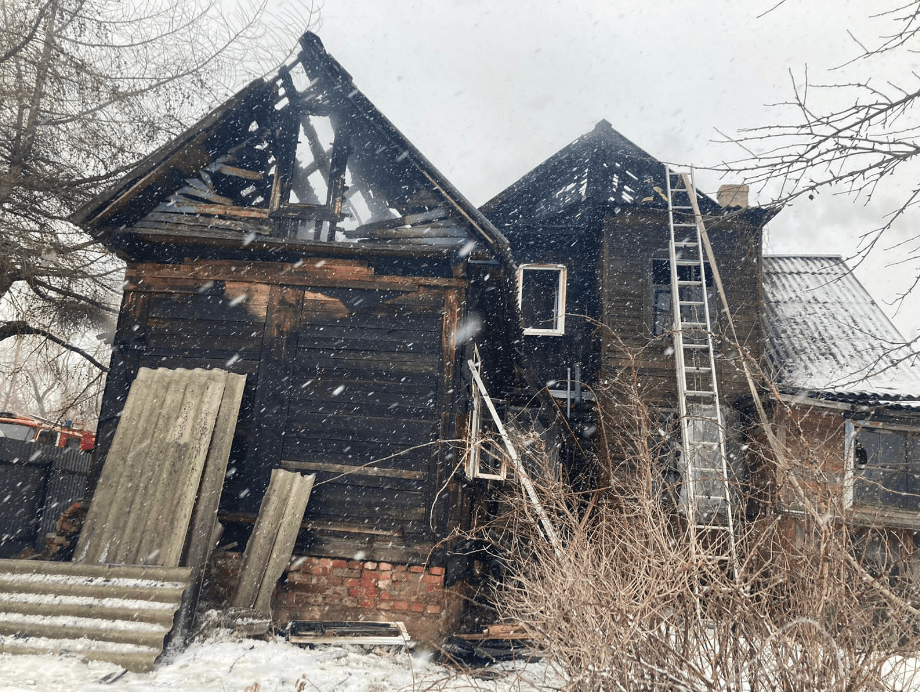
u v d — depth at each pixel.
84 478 11.97
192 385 7.39
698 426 11.12
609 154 14.88
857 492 10.99
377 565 7.12
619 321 12.59
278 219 8.54
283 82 8.70
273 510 7.07
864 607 2.73
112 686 4.45
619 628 2.68
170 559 6.24
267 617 6.44
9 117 8.77
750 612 2.67
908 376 11.80
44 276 9.69
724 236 12.90
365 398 7.71
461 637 6.64
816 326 13.31
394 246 7.99
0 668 4.57
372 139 8.87
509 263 8.17
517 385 12.79
